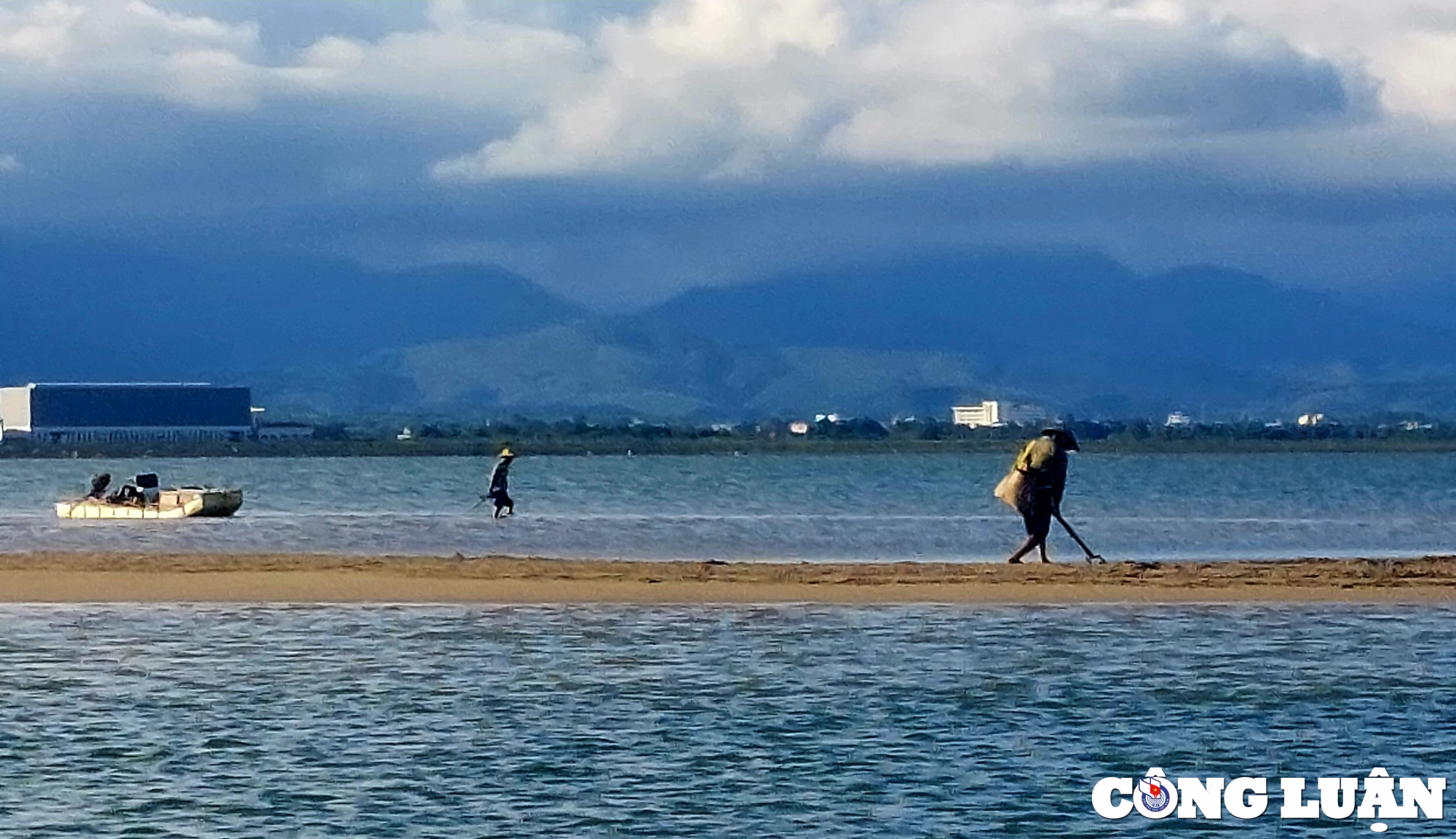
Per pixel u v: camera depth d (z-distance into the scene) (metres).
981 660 110.31
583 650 113.19
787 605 132.50
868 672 105.81
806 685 101.56
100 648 113.44
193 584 139.75
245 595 135.50
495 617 126.38
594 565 150.38
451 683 102.12
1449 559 158.50
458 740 88.19
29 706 95.62
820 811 75.62
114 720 92.38
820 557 174.12
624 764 83.50
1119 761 84.75
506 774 81.50
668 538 197.62
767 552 179.38
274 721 92.12
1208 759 85.44
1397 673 106.44
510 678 103.56
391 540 192.62
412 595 136.25
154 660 109.06
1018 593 138.12
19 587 138.00
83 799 77.38
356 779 80.75
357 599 134.38
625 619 126.38
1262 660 110.38
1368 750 87.56
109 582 140.75
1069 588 140.38
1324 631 122.19
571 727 90.81
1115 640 118.06
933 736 89.50
